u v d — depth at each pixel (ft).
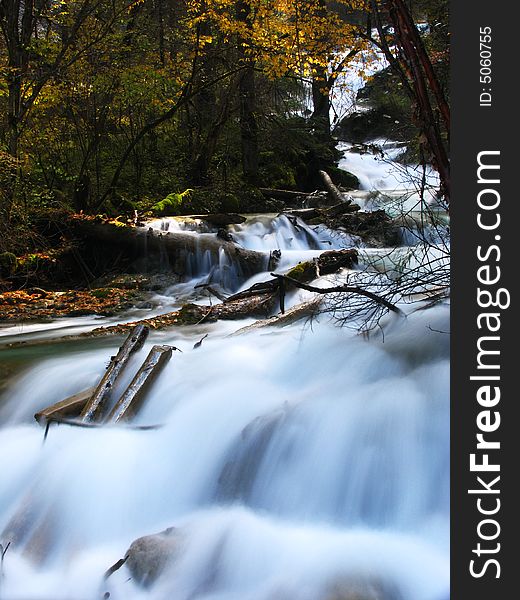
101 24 50.49
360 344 19.77
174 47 56.70
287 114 75.87
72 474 16.46
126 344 21.03
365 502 14.78
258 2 44.32
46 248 42.93
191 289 39.91
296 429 16.10
